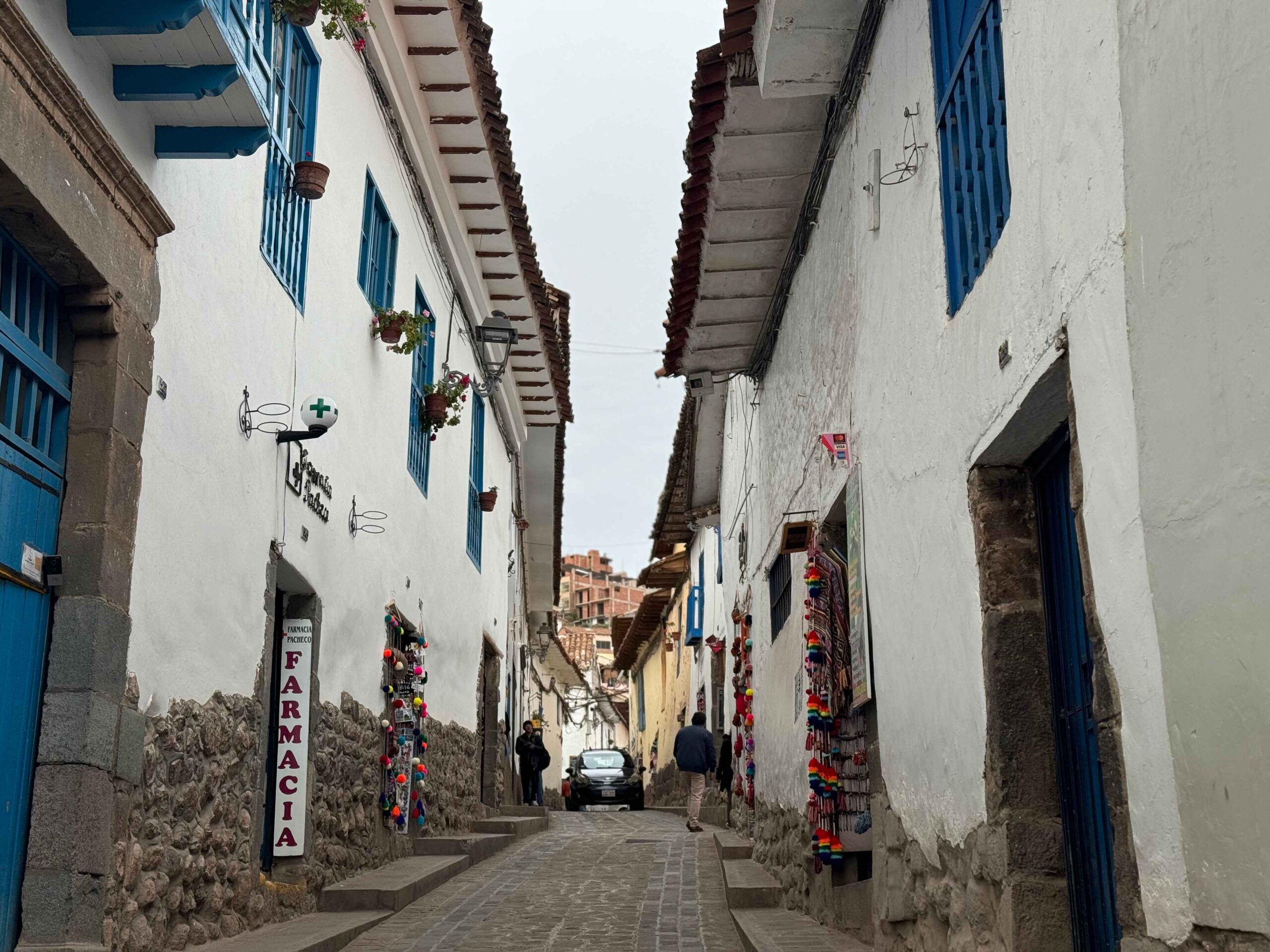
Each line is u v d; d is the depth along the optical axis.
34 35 4.29
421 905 8.73
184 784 5.89
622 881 10.42
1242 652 2.71
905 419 5.79
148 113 5.43
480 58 10.30
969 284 4.82
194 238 6.05
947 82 5.22
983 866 4.65
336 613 8.70
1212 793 2.86
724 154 8.16
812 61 6.98
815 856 7.99
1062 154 3.75
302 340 7.91
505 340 14.27
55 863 4.72
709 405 15.69
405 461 11.02
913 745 5.69
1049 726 4.48
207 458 6.23
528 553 24.97
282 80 7.65
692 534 23.34
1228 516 2.77
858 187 6.95
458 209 12.33
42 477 4.87
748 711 13.04
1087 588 3.61
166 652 5.69
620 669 42.38
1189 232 2.94
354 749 9.16
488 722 17.70
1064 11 3.72
